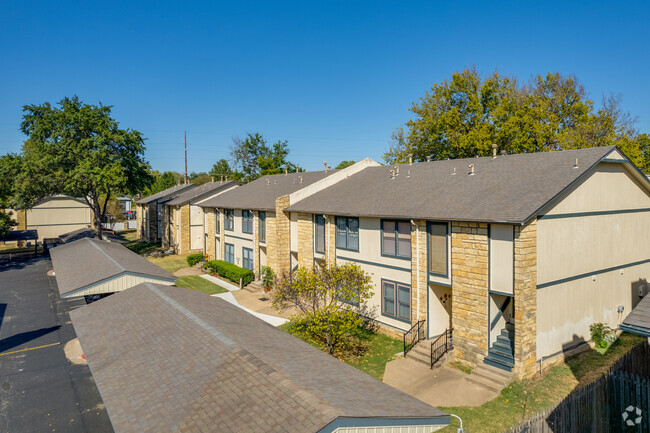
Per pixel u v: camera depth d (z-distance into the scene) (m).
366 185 25.38
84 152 40.38
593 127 39.50
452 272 16.84
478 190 17.75
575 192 16.19
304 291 18.66
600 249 17.55
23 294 30.86
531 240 14.46
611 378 11.30
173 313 14.17
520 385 14.18
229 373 9.30
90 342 13.28
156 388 9.45
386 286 20.55
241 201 34.78
